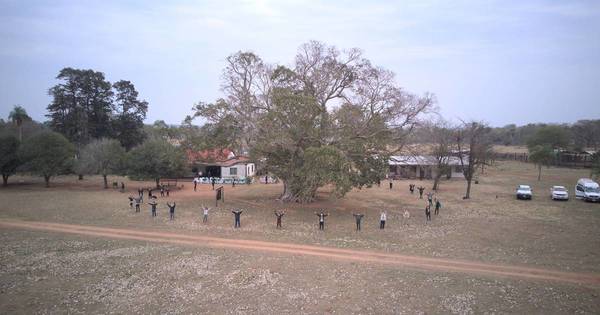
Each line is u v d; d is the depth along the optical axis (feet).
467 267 68.49
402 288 59.11
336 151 102.32
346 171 104.94
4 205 126.93
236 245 81.51
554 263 70.59
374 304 53.72
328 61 130.31
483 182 205.26
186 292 57.88
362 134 124.67
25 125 262.88
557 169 277.85
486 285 60.18
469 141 187.21
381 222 97.40
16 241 83.76
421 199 145.79
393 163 218.18
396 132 128.67
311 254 75.56
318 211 119.34
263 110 127.24
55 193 157.69
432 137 193.57
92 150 175.52
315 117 114.73
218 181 197.47
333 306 53.11
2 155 168.86
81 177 208.85
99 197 146.51
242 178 200.85
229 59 170.09
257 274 64.75
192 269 67.05
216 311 51.78
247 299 55.42
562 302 54.08
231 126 129.08
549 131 317.63
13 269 67.15
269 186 184.55
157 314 51.06
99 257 73.46
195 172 213.05
